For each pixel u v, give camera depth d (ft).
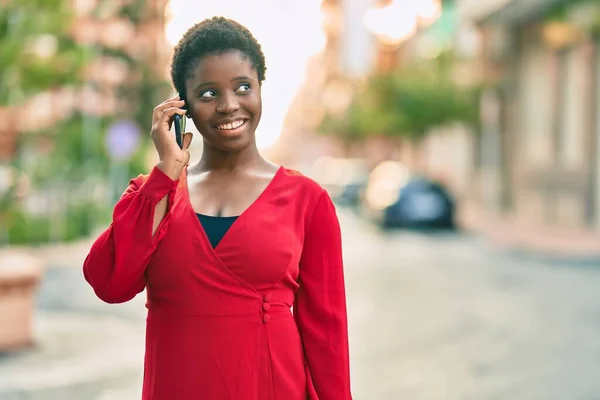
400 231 69.31
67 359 22.34
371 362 22.09
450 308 30.76
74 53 37.17
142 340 25.13
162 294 6.95
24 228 52.16
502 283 37.65
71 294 34.35
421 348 23.86
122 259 6.72
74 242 55.83
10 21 35.32
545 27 70.95
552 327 26.96
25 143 51.39
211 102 7.06
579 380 20.11
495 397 18.56
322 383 7.39
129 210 6.76
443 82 98.17
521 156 84.58
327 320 7.43
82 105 66.33
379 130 120.78
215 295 6.82
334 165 140.97
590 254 47.19
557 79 73.97
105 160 69.21
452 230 69.15
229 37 7.06
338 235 7.47
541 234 60.13
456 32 112.06
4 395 18.57
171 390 6.83
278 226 7.02
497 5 75.97
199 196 7.13
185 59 7.13
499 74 90.02
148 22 87.86
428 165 141.90
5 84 36.04
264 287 6.93
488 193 96.89
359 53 102.32
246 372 6.81
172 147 6.84
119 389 19.27
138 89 87.61
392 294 34.42
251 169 7.30
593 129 65.77
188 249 6.83
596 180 65.62
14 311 23.32
